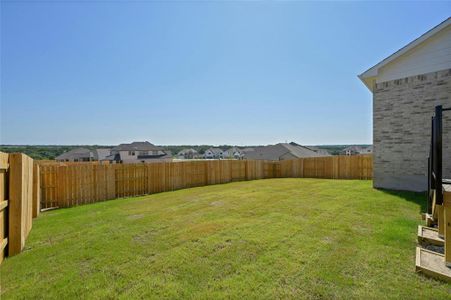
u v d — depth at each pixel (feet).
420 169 27.02
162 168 37.93
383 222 16.35
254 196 29.22
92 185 29.91
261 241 13.47
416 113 27.17
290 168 58.85
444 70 25.46
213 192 34.19
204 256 11.75
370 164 47.19
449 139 24.79
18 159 13.24
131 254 12.33
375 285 8.67
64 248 13.57
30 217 17.53
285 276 9.53
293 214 19.42
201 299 8.16
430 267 9.45
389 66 29.19
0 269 11.05
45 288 9.25
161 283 9.32
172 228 16.69
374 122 30.35
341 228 15.31
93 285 9.34
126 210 23.71
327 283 8.91
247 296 8.25
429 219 14.39
